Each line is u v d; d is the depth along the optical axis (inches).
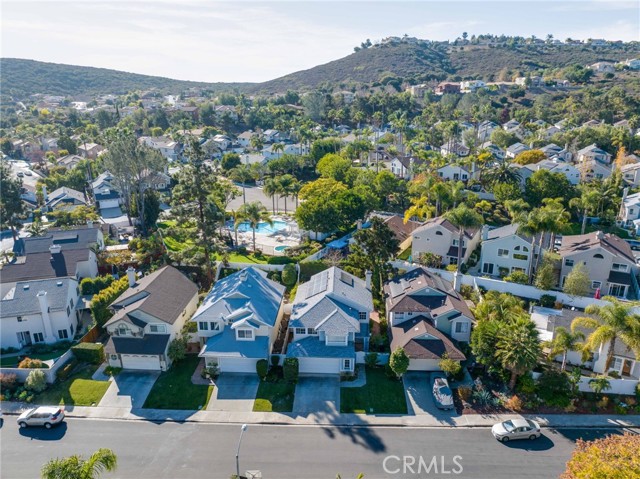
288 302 2326.5
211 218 2514.8
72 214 3535.9
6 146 6491.1
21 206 3169.3
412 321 1918.1
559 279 2488.9
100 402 1644.9
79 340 2017.7
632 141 5078.7
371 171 4101.9
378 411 1583.4
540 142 5447.8
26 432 1504.7
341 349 1776.6
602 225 3427.7
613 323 1568.7
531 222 2342.5
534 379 1658.5
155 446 1438.2
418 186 3496.6
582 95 7785.4
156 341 1822.1
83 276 2497.5
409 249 2967.5
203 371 1775.3
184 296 2092.8
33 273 2362.2
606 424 1523.1
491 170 3873.0
